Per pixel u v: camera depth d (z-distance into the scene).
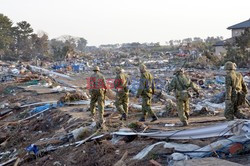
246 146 8.33
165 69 62.28
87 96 22.08
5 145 16.23
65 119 16.55
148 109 12.98
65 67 72.19
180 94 11.80
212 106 17.66
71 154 11.25
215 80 36.56
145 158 8.79
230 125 8.84
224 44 79.06
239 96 10.43
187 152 8.48
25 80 40.47
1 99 30.94
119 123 13.24
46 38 132.88
